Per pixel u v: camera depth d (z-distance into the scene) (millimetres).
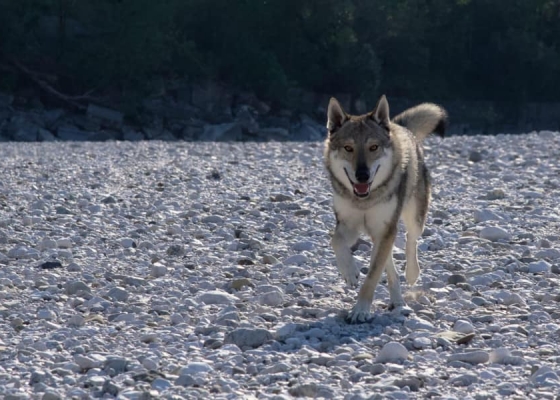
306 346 19656
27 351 19594
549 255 30719
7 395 16203
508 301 24281
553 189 48688
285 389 16562
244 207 43438
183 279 28172
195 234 36156
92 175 59031
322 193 48094
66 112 181875
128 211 42750
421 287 26109
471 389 16438
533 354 18859
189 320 22609
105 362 18469
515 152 68750
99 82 181125
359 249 32781
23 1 173875
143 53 180375
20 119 172375
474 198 46094
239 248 33219
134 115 183125
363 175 22375
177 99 194375
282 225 38375
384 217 22922
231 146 88438
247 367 18188
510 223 38094
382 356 18656
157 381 17031
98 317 22844
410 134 26453
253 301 24891
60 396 16078
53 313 23406
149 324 22250
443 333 20469
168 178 56562
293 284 26484
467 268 29078
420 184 25781
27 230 37344
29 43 181875
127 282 27484
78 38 185250
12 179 56719
